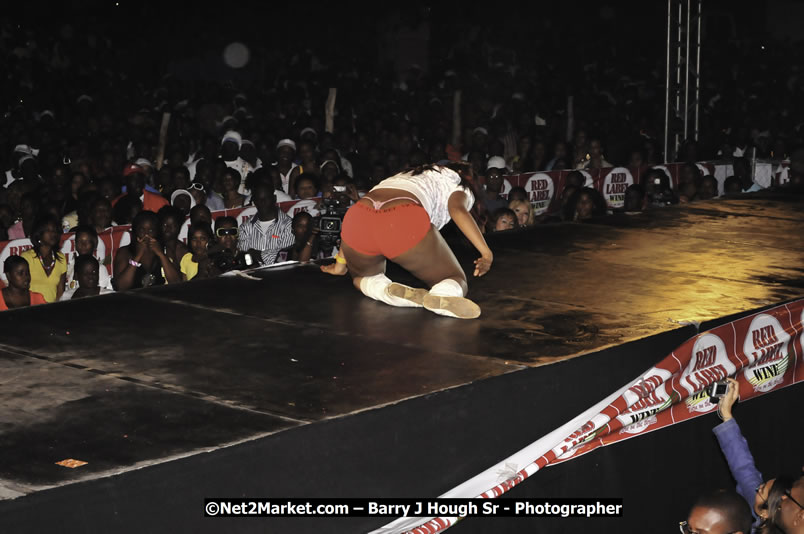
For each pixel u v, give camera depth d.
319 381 3.57
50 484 2.63
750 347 4.66
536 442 3.77
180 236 7.77
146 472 2.74
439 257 4.52
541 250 6.05
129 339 4.09
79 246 7.07
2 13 22.33
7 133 15.22
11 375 3.59
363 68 22.59
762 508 3.81
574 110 18.36
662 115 18.22
